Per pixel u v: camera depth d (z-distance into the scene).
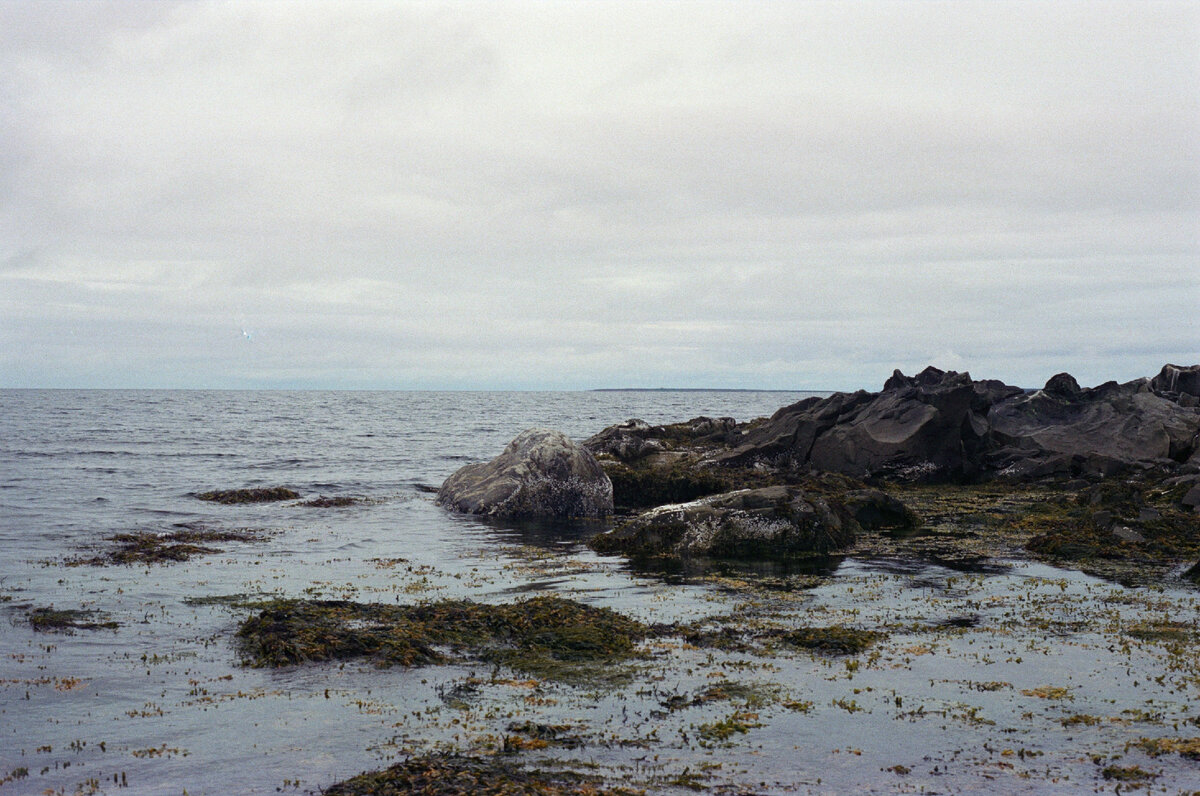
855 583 17.20
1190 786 8.48
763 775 8.70
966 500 29.78
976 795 8.30
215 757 9.12
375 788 8.28
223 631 13.68
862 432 35.50
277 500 30.55
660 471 31.14
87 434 64.56
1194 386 41.62
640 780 8.54
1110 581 17.22
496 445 60.47
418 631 13.21
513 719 10.13
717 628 13.83
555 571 18.62
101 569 18.38
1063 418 38.25
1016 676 11.59
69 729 9.85
